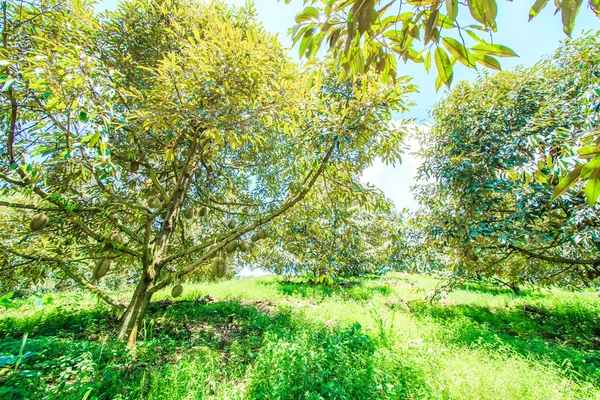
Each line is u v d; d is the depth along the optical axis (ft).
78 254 16.34
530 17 2.78
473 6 2.48
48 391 7.62
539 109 16.15
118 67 14.01
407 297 28.40
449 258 23.53
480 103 18.48
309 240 14.75
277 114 11.09
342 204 16.12
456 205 19.45
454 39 3.03
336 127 11.49
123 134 14.74
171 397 8.03
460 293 32.76
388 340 12.98
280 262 25.57
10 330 13.19
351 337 12.53
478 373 9.73
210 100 10.56
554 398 8.61
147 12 14.62
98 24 13.12
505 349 12.76
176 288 13.00
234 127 11.10
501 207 18.45
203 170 19.56
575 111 14.43
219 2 16.08
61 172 12.51
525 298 30.32
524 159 14.87
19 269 13.98
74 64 8.05
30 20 10.59
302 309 19.65
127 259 16.93
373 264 30.76
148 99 10.28
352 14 2.89
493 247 18.34
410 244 25.09
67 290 25.76
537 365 11.00
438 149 20.51
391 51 3.92
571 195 13.33
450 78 3.24
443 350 11.86
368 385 8.79
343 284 36.60
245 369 10.56
